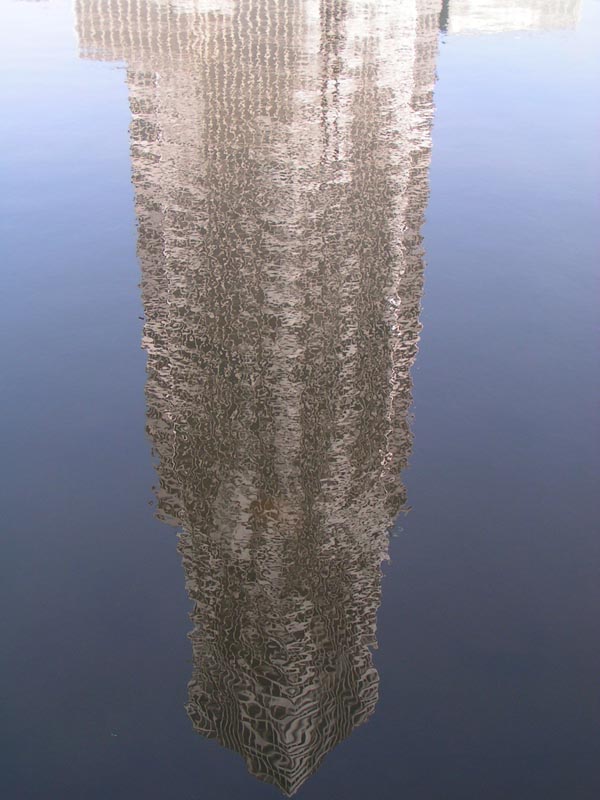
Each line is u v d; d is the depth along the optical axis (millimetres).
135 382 2232
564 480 1880
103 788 1261
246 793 1245
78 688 1421
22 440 2031
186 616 1551
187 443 2010
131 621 1545
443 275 2748
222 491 1854
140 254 2881
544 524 1755
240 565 1662
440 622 1529
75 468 1936
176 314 2539
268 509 1804
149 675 1443
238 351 2350
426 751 1307
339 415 2098
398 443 1996
